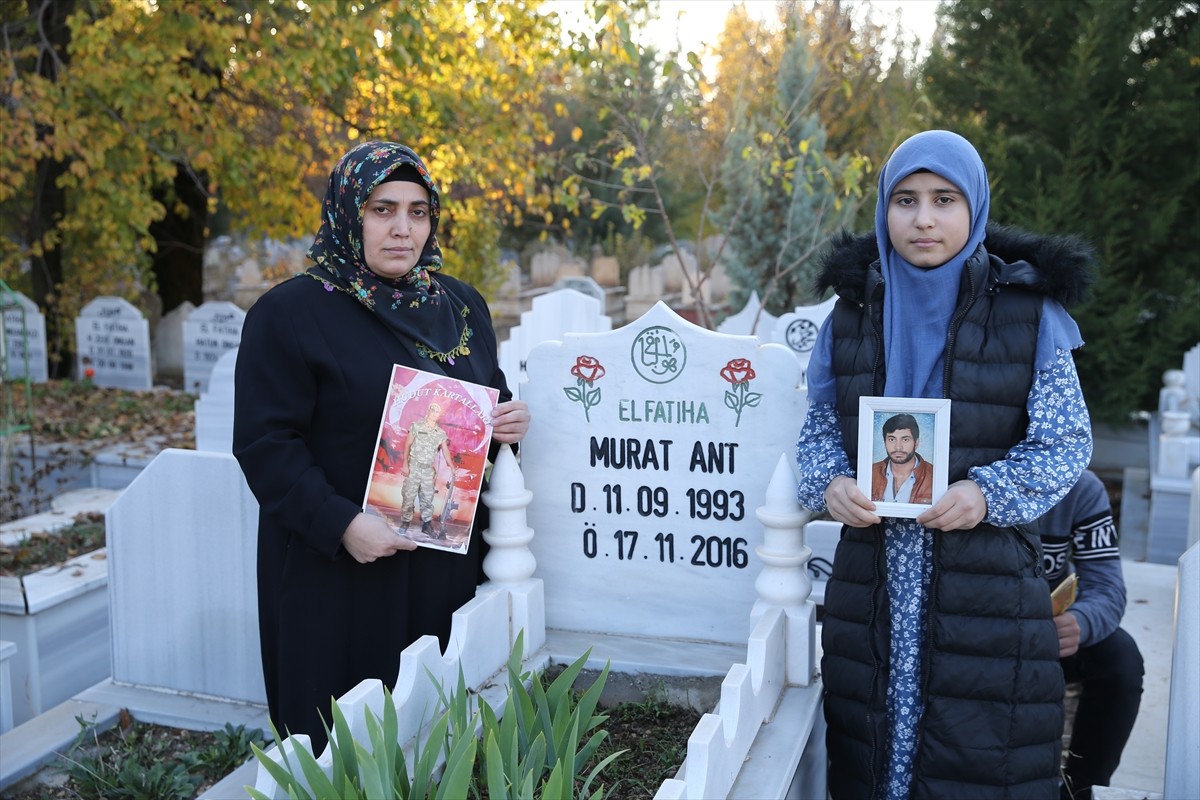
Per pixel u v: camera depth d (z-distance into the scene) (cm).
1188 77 846
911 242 204
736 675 209
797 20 957
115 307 913
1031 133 892
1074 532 299
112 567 345
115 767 297
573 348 278
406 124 886
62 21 915
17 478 627
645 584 283
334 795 164
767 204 1041
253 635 332
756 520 269
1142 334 878
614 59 736
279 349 238
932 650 209
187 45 888
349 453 242
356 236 237
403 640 246
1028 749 207
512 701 195
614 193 1950
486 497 267
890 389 212
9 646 329
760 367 262
